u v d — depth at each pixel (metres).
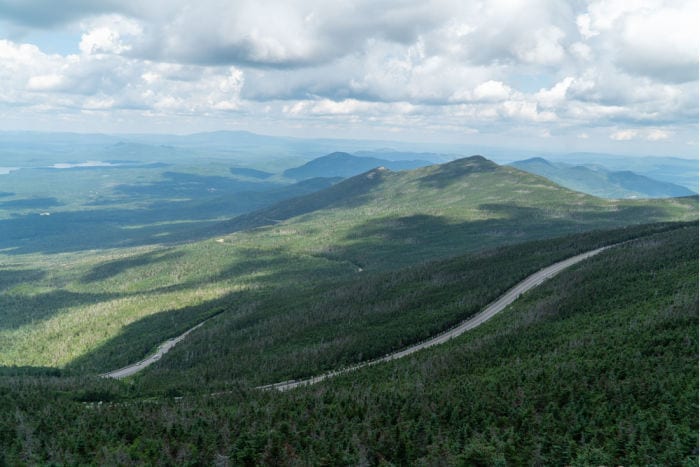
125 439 150.88
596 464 101.38
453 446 122.44
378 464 124.38
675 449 97.81
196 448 136.75
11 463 131.38
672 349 158.00
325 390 193.00
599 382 144.12
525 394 147.38
